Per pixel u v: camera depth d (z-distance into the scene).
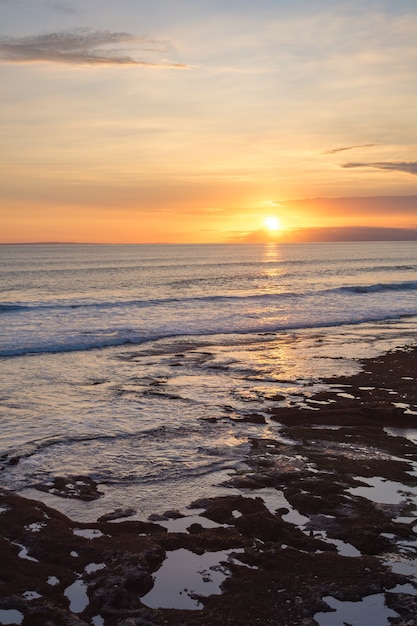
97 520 7.99
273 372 17.27
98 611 6.01
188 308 33.41
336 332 25.23
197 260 105.00
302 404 13.79
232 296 39.12
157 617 5.87
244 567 6.82
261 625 5.75
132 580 6.46
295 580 6.52
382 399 14.16
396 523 7.80
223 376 16.80
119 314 30.83
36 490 8.96
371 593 6.28
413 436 11.59
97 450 10.70
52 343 21.98
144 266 84.12
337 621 5.82
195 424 12.28
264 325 26.94
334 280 57.22
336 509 8.24
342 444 11.04
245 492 8.91
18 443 11.00
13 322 27.86
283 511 8.23
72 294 44.97
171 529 7.75
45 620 5.80
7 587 6.36
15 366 18.33
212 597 6.23
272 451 10.64
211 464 10.04
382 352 20.47
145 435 11.57
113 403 13.91
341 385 15.64
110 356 20.03
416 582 6.50
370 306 33.78
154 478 9.45
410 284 45.34
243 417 12.78
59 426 12.09
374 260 102.06
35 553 7.11
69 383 16.00
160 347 21.75
